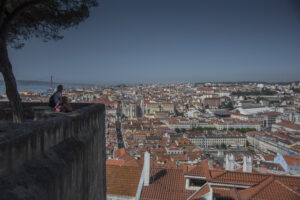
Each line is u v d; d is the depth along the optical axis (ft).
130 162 139.23
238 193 71.05
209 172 81.05
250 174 78.84
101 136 53.26
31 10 50.88
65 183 29.37
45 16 52.75
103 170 55.26
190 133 630.33
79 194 35.55
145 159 81.66
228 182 74.64
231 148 595.06
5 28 43.88
